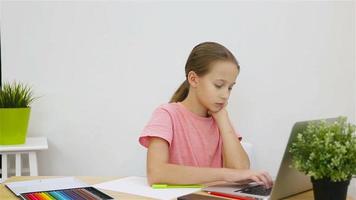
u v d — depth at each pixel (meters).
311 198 1.02
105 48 1.97
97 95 1.98
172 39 1.97
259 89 1.98
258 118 1.99
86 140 1.99
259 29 1.97
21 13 1.92
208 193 1.04
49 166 1.98
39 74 1.95
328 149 0.81
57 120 1.97
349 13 1.95
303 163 0.85
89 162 2.00
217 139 1.45
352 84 1.97
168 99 1.98
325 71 1.97
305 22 1.96
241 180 1.15
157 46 1.97
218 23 1.97
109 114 1.99
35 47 1.94
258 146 2.00
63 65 1.96
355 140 0.82
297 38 1.97
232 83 1.30
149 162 1.25
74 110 1.98
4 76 1.93
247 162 1.39
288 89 1.98
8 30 1.92
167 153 1.30
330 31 1.96
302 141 0.85
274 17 1.96
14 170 1.90
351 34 1.96
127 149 2.01
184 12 1.96
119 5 1.95
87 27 1.96
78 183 1.18
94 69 1.97
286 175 0.93
